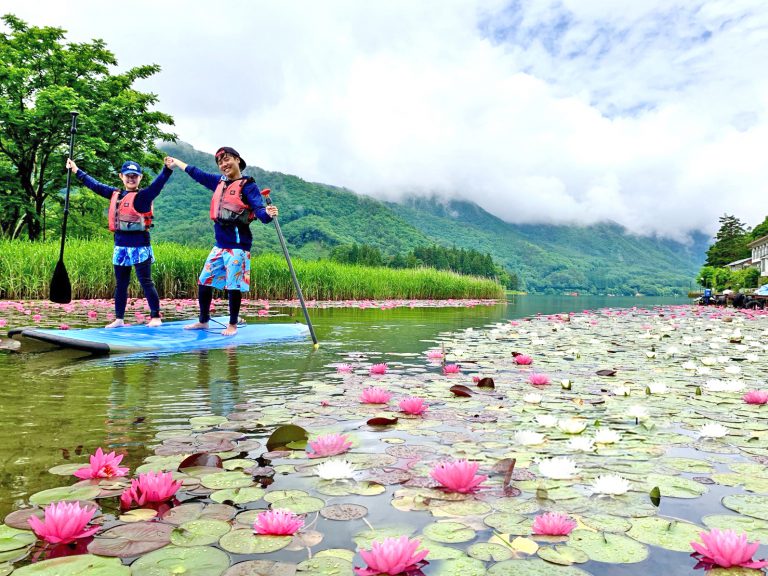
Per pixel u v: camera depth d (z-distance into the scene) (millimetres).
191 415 2318
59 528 1157
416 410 2449
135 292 10547
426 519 1351
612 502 1479
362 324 7547
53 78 17297
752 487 1605
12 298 9492
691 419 2467
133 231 4840
